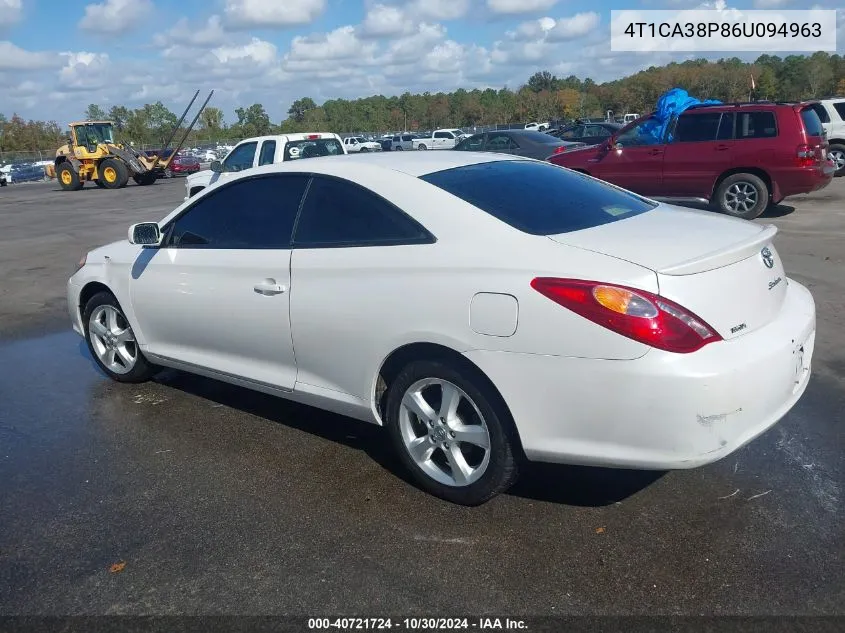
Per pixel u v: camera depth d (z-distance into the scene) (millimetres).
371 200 3596
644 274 2818
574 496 3455
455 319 3141
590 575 2871
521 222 3258
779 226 10633
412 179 3570
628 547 3039
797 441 3916
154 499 3592
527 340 2953
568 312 2861
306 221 3840
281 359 3977
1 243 13414
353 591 2834
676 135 11789
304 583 2893
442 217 3346
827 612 2615
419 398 3443
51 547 3201
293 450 4086
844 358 5141
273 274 3889
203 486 3709
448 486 3412
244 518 3385
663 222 3447
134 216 17438
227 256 4156
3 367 5836
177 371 5562
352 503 3486
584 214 3469
